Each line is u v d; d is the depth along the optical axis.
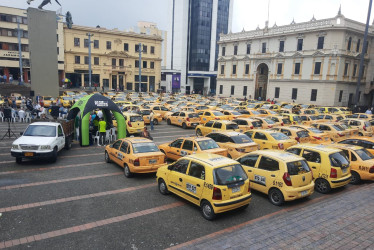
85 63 60.62
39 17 31.97
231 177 7.57
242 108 32.69
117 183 10.45
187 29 91.69
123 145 11.91
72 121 17.09
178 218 7.71
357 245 5.96
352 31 45.88
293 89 51.81
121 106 29.22
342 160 9.84
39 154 11.96
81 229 6.99
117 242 6.46
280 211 8.26
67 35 58.28
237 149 12.15
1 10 54.72
